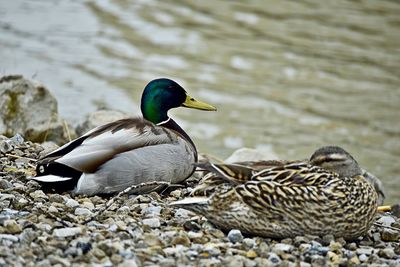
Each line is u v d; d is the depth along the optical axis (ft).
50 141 53.11
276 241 33.14
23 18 109.91
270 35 109.29
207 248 31.30
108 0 118.42
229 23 112.57
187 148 40.34
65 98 84.53
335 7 120.37
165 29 108.78
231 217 32.78
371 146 82.38
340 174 32.86
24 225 31.91
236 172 32.65
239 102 90.48
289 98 92.12
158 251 30.78
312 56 103.24
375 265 31.37
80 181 37.60
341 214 32.30
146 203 36.86
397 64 102.37
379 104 92.48
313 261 31.42
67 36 104.42
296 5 120.88
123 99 86.48
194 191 33.60
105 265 28.89
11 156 42.19
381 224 37.29
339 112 89.92
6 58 95.04
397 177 75.05
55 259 28.94
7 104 53.21
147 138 39.14
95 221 33.63
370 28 112.88
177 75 95.45
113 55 99.30
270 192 32.19
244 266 30.25
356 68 101.30
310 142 82.23
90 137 38.60
